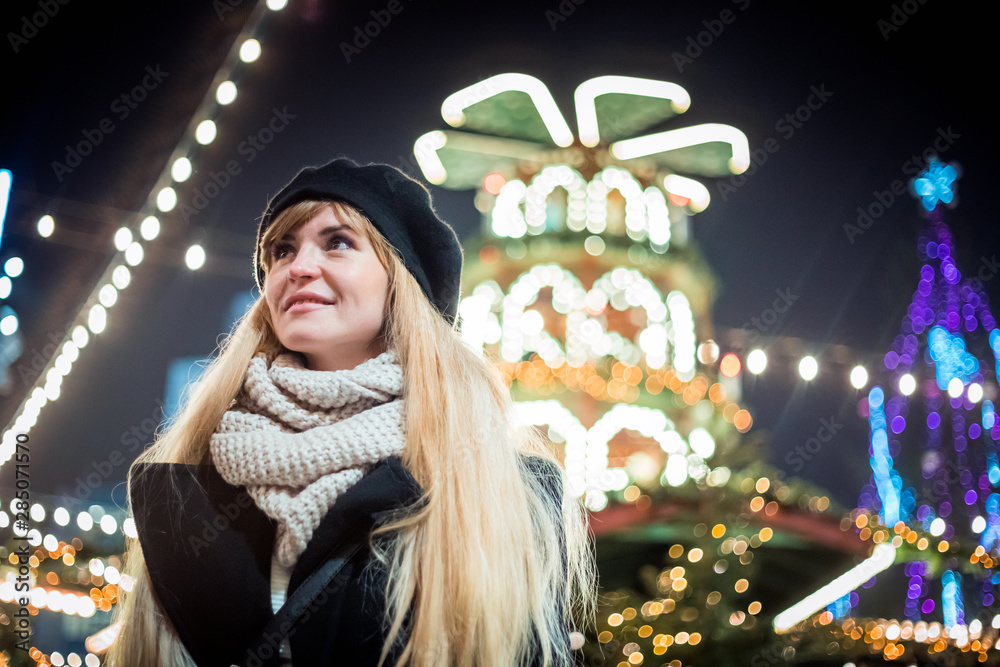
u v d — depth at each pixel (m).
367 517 1.61
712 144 8.40
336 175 1.90
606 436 6.27
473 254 7.60
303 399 1.73
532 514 1.87
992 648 5.17
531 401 6.31
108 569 3.94
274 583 1.63
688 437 6.29
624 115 8.16
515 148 7.95
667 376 6.70
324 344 1.80
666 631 4.63
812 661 5.23
